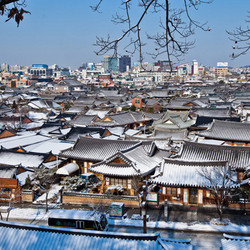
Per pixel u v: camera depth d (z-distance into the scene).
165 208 32.50
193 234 29.94
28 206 38.50
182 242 21.44
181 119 77.12
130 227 31.69
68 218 29.42
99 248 19.42
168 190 37.62
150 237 19.88
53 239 20.12
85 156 47.78
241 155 43.91
